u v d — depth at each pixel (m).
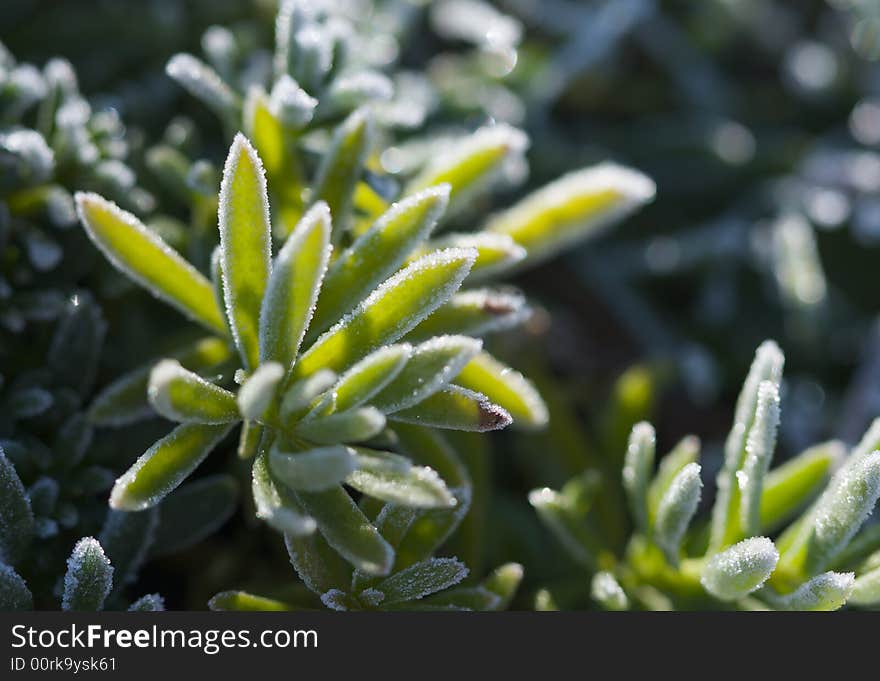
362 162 0.36
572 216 0.38
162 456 0.34
